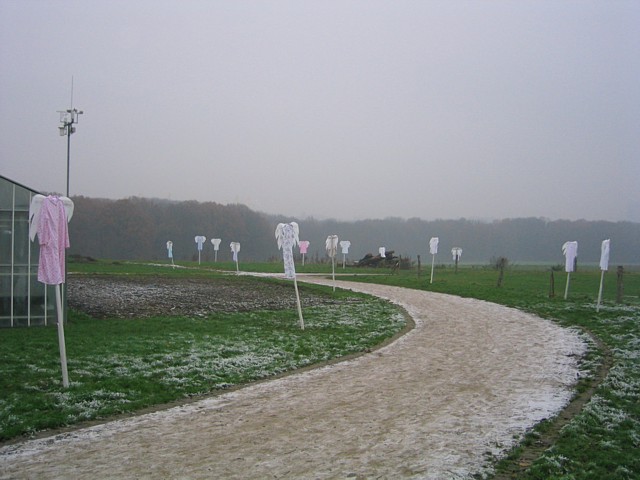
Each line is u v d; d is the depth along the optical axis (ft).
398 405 39.04
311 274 176.14
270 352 56.34
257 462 28.76
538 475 26.66
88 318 77.20
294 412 37.52
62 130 87.81
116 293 108.06
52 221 42.34
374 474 27.20
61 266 43.37
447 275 163.73
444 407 38.45
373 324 75.25
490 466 28.12
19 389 41.22
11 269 70.64
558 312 82.74
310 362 53.26
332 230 514.68
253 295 110.73
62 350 42.34
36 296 71.61
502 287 119.44
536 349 58.59
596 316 77.51
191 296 106.63
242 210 444.14
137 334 64.75
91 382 43.42
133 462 28.78
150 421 35.73
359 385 44.75
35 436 32.94
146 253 391.65
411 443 31.42
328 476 26.96
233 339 63.00
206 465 28.37
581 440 31.32
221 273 172.86
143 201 418.10
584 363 51.34
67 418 35.42
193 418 36.32
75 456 29.66
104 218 387.34
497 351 57.82
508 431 33.37
